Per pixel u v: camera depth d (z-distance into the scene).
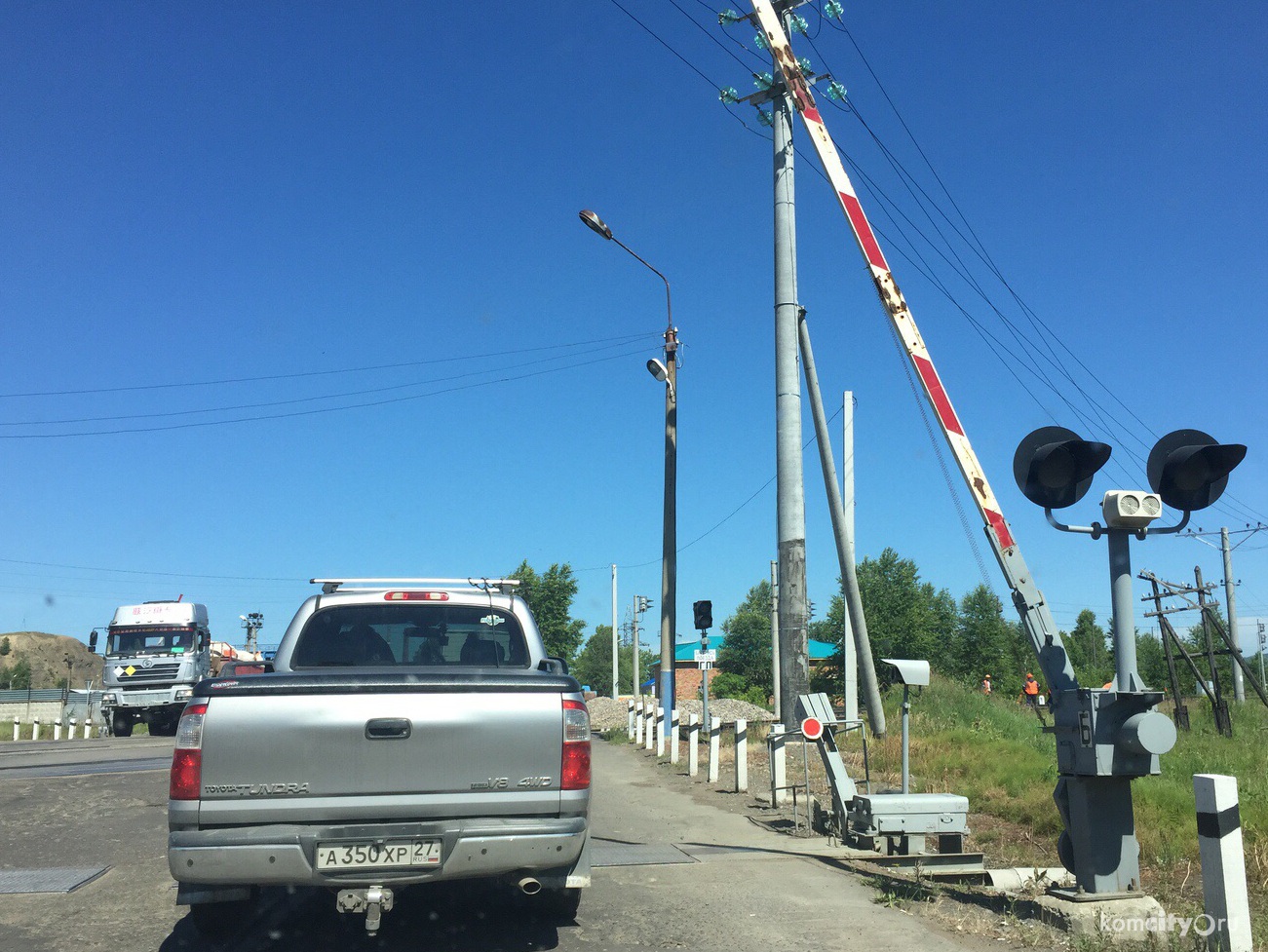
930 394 6.75
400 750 4.69
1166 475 5.75
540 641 6.38
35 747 22.75
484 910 5.96
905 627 43.38
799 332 13.82
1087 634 68.06
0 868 7.25
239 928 5.42
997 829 9.38
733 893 6.45
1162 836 8.52
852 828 7.86
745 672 64.12
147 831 8.92
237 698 4.64
